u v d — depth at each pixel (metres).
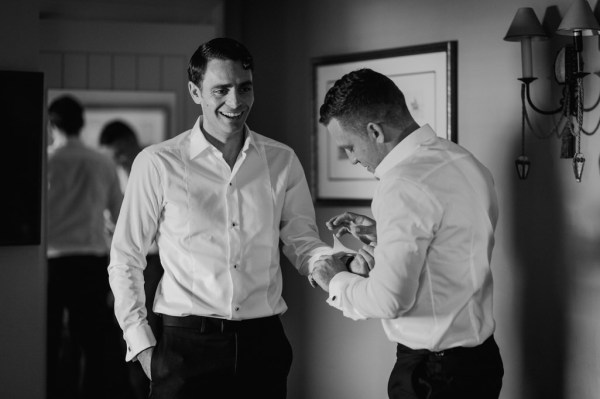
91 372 4.76
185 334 2.40
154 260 4.38
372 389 3.54
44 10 4.03
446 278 2.01
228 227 2.45
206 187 2.45
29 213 3.46
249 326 2.45
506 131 2.94
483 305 2.07
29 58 3.47
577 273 2.70
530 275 2.86
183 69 4.19
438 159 2.02
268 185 2.53
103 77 4.14
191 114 4.19
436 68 3.18
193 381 2.39
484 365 2.05
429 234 1.95
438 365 2.03
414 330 2.05
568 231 2.72
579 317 2.69
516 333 2.92
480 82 3.03
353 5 3.56
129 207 2.46
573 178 2.70
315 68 3.69
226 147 2.49
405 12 3.33
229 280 2.43
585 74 2.60
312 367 3.84
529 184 2.86
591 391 2.66
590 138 2.64
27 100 3.44
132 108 4.84
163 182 2.44
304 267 2.55
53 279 4.75
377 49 3.46
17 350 3.51
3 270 3.49
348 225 2.49
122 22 4.13
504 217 2.96
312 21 3.76
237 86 2.35
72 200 4.71
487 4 3.00
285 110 3.92
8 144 3.43
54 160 4.70
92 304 4.79
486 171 2.11
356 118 2.07
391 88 2.08
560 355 2.77
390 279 1.92
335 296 2.14
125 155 4.88
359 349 3.60
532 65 2.77
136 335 2.41
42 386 3.57
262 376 2.47
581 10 2.52
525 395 2.90
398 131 2.08
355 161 2.19
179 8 4.14
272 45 3.98
